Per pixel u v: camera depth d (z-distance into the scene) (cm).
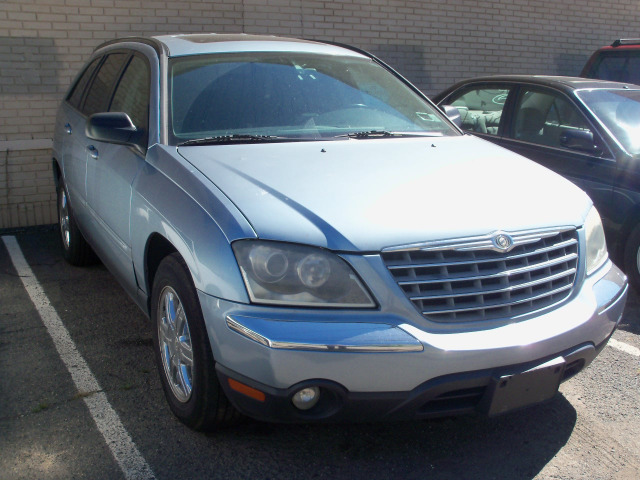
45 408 336
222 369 269
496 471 292
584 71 872
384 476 287
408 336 256
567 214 308
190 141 351
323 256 260
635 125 541
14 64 660
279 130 372
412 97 447
